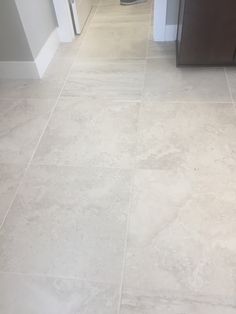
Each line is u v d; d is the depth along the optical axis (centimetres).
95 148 146
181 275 99
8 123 165
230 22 163
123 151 143
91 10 277
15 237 114
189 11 160
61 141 151
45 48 205
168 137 147
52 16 216
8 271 104
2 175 138
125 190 126
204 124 152
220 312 90
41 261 106
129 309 93
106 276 101
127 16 261
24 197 127
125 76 192
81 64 207
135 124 156
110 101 173
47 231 115
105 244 109
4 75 199
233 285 96
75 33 242
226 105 163
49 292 98
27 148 149
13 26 170
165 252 105
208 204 118
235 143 141
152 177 130
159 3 201
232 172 129
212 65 190
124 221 115
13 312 95
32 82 196
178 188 125
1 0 158
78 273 102
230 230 109
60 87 188
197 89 175
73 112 168
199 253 104
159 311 92
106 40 231
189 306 92
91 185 129
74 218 118
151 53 211
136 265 103
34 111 171
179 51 185
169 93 174
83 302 95
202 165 133
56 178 134
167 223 113
